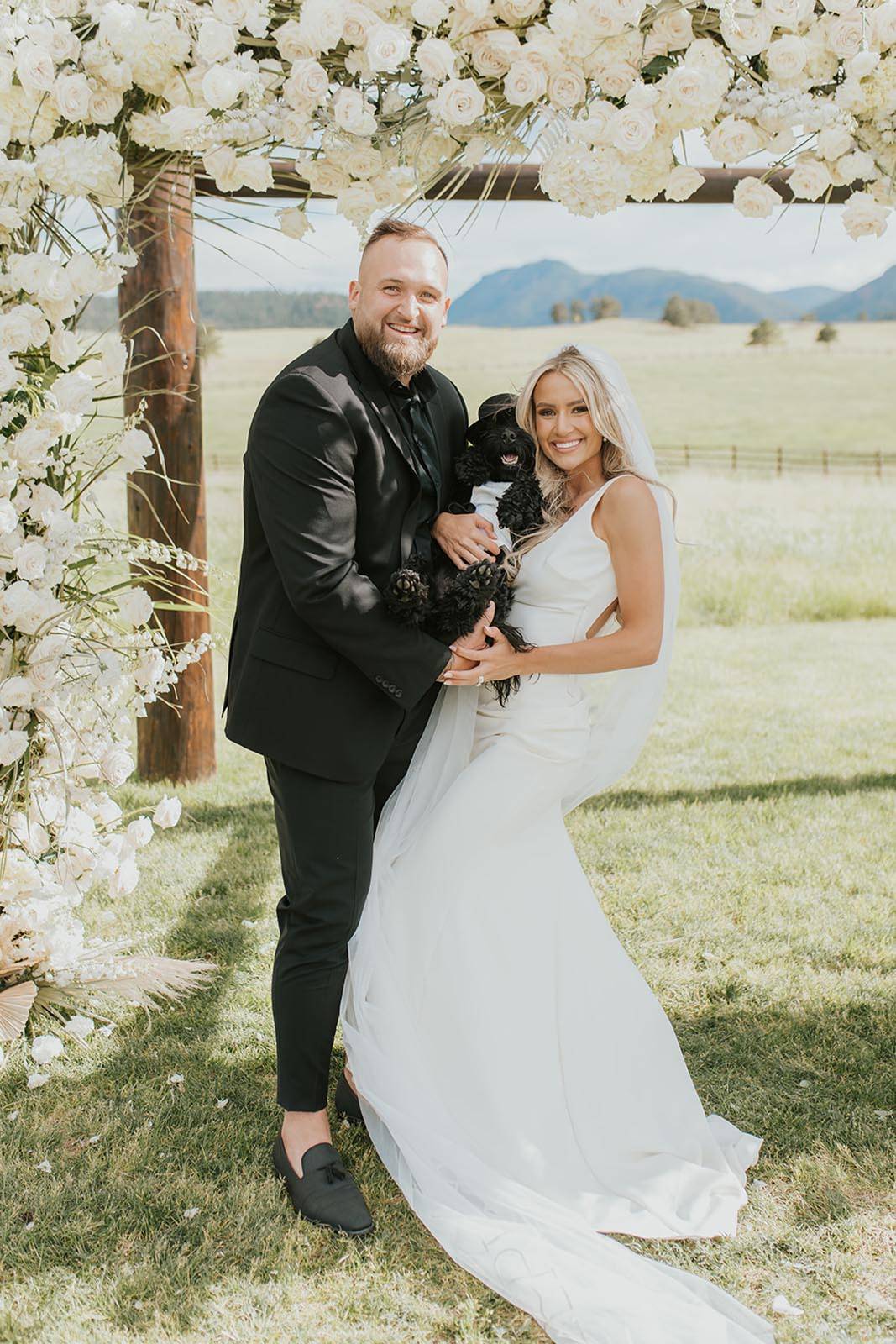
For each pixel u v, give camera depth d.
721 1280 2.15
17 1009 2.89
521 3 1.88
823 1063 2.93
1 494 2.20
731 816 4.95
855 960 3.51
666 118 1.96
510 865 2.49
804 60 1.89
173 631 5.18
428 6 1.85
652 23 1.93
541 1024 2.44
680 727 6.62
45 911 3.04
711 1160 2.46
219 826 4.81
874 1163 2.50
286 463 2.13
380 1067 2.30
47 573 2.29
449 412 2.58
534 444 2.53
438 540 2.40
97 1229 2.27
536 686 2.49
